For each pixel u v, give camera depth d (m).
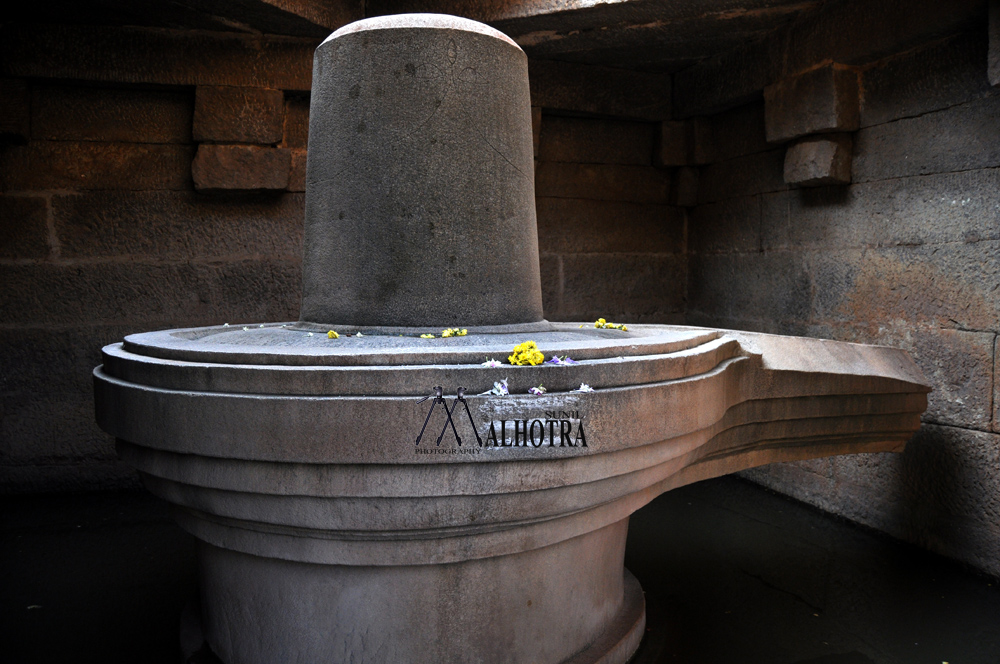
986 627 2.96
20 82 4.32
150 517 4.27
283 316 4.89
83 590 3.29
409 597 2.11
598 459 2.11
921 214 3.72
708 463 2.88
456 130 2.64
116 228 4.62
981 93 3.38
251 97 4.59
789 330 4.68
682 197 5.63
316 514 2.00
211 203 4.75
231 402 1.97
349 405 1.90
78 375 4.62
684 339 2.54
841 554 3.75
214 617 2.46
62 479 4.67
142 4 4.07
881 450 3.31
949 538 3.63
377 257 2.63
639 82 5.36
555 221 5.41
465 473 1.97
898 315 3.87
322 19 4.40
